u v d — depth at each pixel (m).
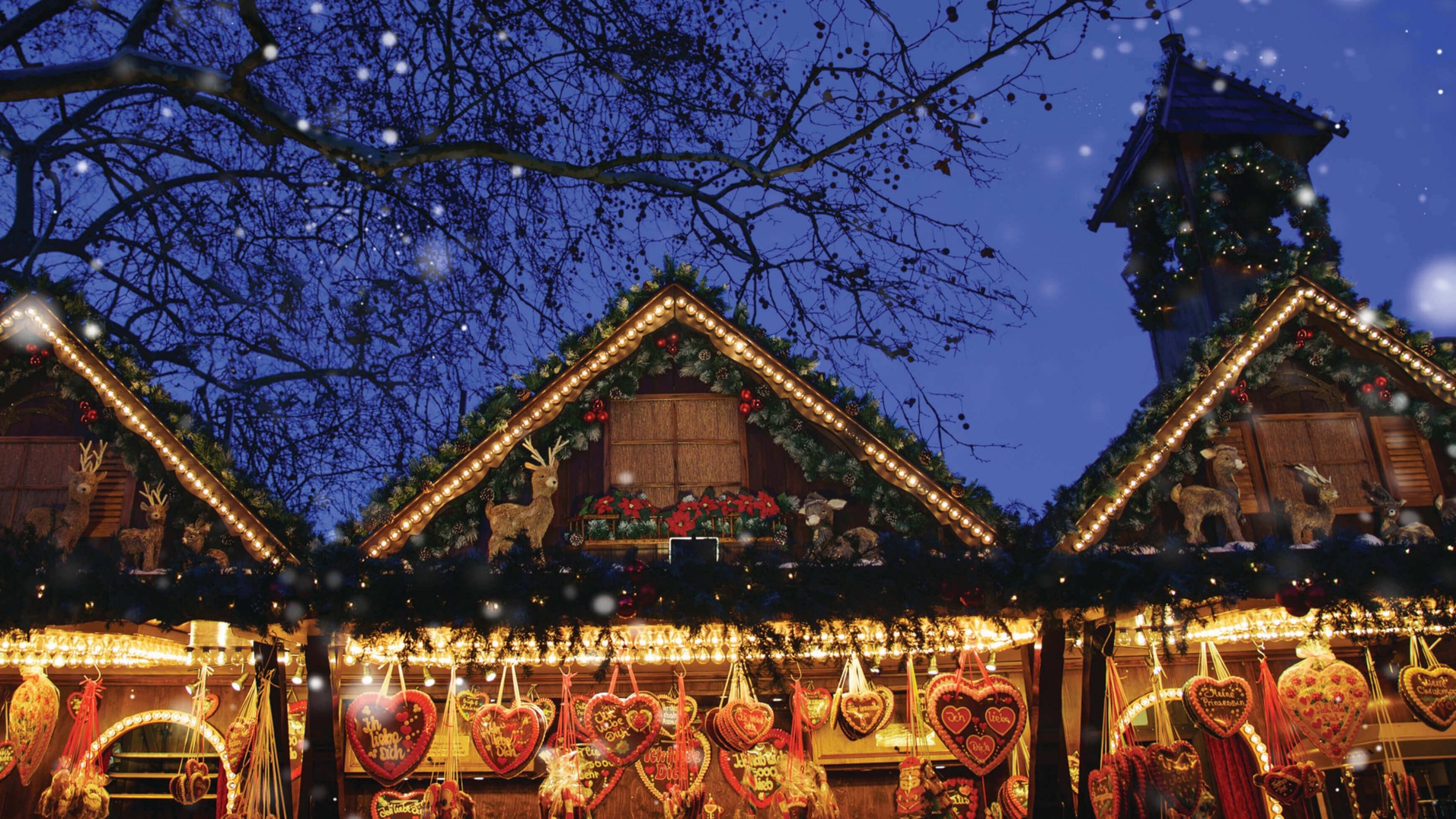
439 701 10.66
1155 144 15.70
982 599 7.92
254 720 8.89
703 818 9.73
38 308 9.77
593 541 10.17
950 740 8.91
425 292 13.38
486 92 11.77
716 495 10.62
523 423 10.38
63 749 10.16
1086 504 10.43
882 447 10.45
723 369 11.06
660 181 11.54
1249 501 11.06
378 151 9.95
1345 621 8.36
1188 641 10.69
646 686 10.84
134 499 9.79
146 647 9.04
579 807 9.32
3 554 6.89
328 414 14.11
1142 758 9.18
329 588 7.42
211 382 14.75
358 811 10.36
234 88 9.00
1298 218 14.65
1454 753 10.83
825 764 10.65
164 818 10.60
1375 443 11.41
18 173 14.46
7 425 9.95
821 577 7.83
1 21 12.50
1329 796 11.10
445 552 10.00
